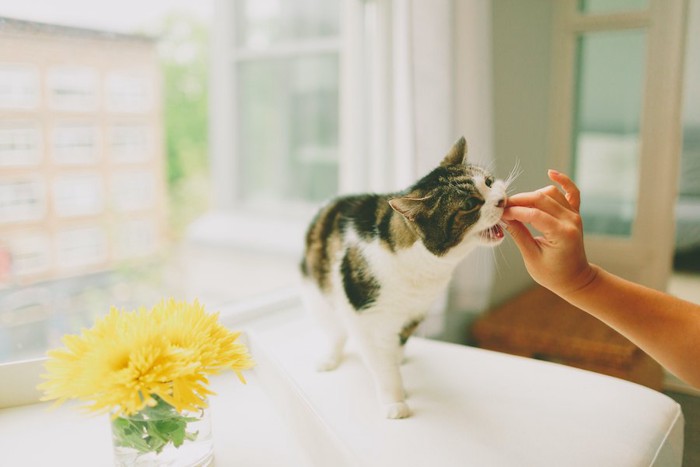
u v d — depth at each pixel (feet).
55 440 2.73
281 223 10.46
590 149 6.33
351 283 2.96
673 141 5.70
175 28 9.92
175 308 2.52
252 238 9.86
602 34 6.04
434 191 2.84
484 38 4.30
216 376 3.18
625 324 2.55
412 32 3.96
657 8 5.58
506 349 4.73
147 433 2.38
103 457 2.63
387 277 2.89
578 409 2.84
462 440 2.62
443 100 4.08
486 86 4.36
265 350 3.01
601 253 6.22
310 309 3.39
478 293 4.75
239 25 10.94
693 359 2.48
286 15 10.47
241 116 11.32
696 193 5.72
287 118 11.12
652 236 5.95
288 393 2.75
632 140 6.06
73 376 2.27
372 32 4.96
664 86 5.65
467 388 3.02
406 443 2.60
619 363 4.26
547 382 3.07
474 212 2.81
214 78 11.08
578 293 2.57
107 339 2.32
